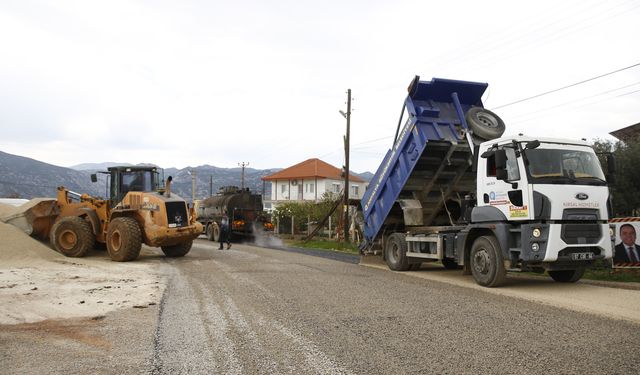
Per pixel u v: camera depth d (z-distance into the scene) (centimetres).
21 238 1605
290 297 908
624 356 546
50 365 528
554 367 509
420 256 1321
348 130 2869
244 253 1958
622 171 1455
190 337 635
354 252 2038
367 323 704
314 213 3669
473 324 698
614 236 1207
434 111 1291
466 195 1373
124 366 523
